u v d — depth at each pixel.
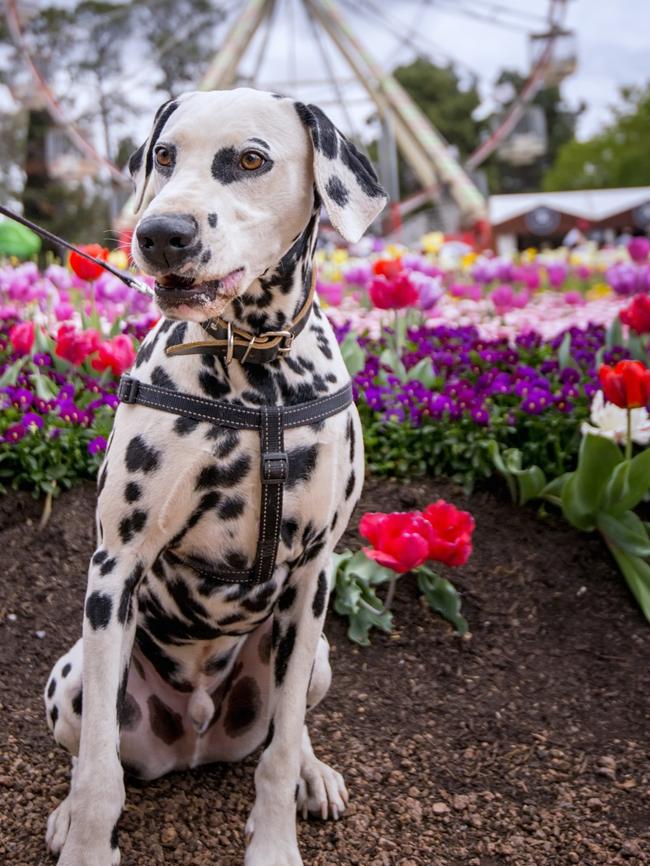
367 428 4.43
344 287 9.38
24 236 6.71
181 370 2.29
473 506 4.13
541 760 3.03
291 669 2.46
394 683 3.35
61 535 3.76
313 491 2.35
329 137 2.29
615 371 3.46
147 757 2.67
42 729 3.01
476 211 22.39
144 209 2.46
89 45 23.12
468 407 4.24
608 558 3.92
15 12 21.53
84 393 4.30
